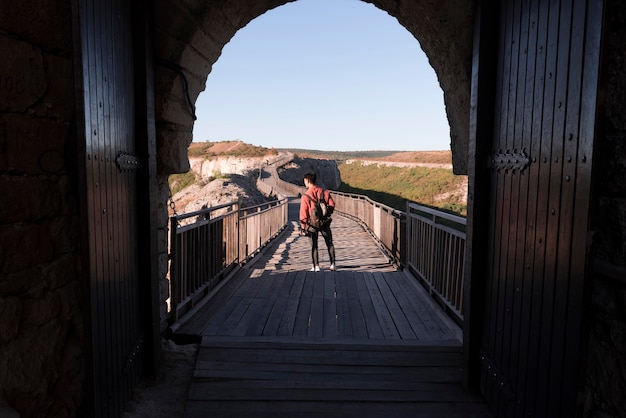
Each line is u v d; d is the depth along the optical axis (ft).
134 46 9.70
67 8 6.63
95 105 6.86
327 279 19.54
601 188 5.75
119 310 8.25
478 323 9.84
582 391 5.78
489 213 9.35
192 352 11.84
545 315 6.73
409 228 20.89
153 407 9.39
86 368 6.49
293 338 12.38
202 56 12.16
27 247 5.97
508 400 8.23
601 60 5.36
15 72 5.72
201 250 15.80
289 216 59.82
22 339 5.90
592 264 5.63
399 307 15.51
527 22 7.64
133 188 9.46
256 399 9.70
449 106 12.24
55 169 6.48
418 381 10.43
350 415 9.20
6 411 5.41
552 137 6.61
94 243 6.70
